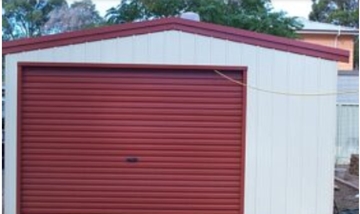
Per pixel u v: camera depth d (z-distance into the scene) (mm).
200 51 7496
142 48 7496
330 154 7531
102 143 7645
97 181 7676
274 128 7543
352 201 9906
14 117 7535
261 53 7492
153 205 7699
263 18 18719
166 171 7676
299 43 7445
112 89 7598
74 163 7652
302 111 7516
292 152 7547
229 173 7664
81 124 7617
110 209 7688
